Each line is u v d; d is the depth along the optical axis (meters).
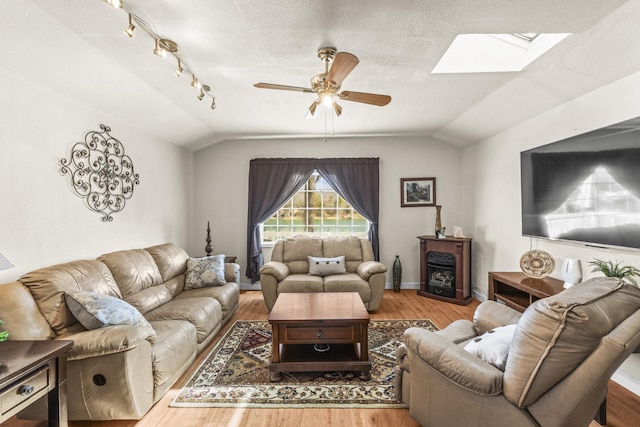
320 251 4.39
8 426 1.82
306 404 2.05
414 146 4.98
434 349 1.58
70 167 2.59
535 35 2.30
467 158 4.80
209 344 2.94
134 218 3.46
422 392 1.70
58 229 2.47
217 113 3.69
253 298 4.53
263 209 4.92
